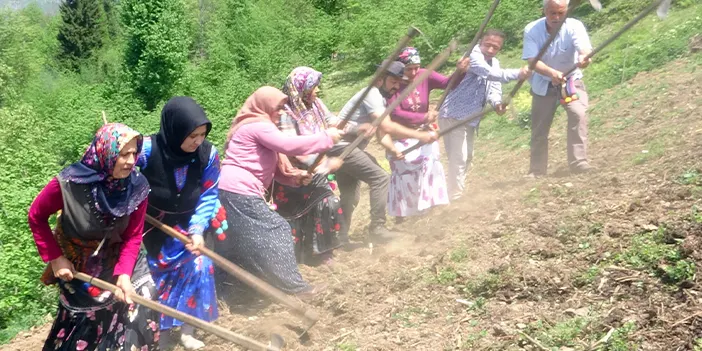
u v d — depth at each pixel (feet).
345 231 22.74
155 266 17.43
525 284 17.22
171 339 18.53
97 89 122.52
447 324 16.62
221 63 105.60
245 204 18.90
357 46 86.89
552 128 35.09
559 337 15.01
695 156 21.95
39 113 129.08
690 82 32.24
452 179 27.07
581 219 19.67
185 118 16.06
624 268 16.70
